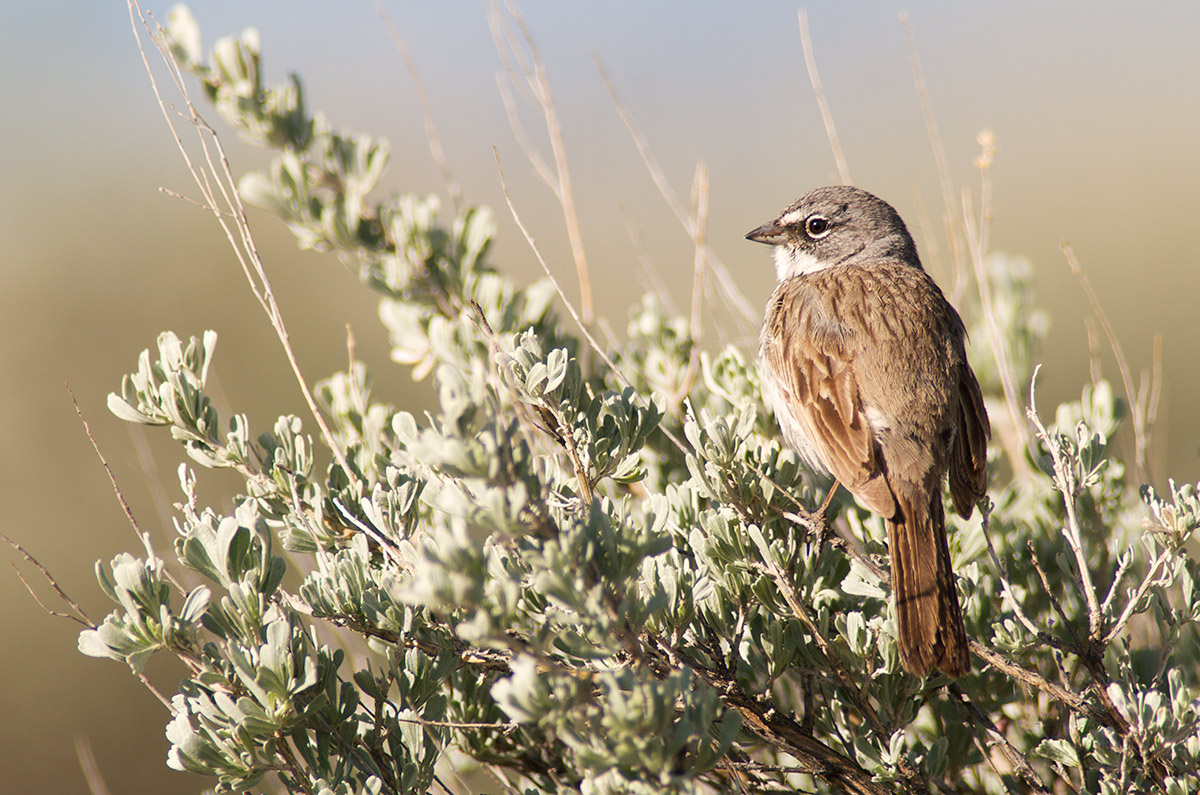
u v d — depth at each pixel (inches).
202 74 430.9
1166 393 844.0
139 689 639.1
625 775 186.2
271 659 217.8
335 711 236.1
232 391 819.4
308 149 442.0
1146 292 962.1
